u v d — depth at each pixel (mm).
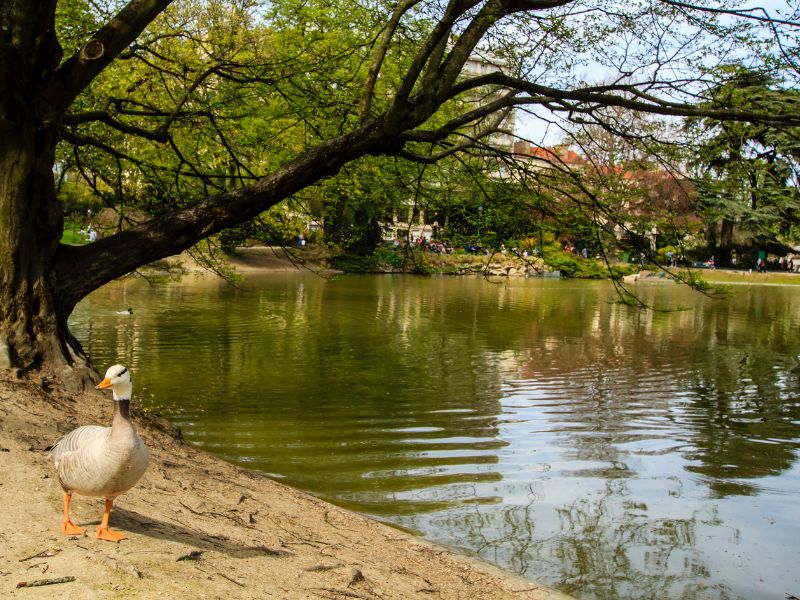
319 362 17938
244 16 12672
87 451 4641
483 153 11734
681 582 6824
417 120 9656
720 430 12766
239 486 7664
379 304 31719
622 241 11359
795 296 44812
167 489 6746
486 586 6348
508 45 11000
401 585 5887
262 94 13047
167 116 11789
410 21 11477
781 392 16125
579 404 14516
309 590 5125
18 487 5672
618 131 10820
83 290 8812
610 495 9258
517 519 8312
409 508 8508
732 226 62281
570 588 6570
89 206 15508
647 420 13375
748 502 9156
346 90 13203
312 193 14844
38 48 8016
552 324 27219
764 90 10016
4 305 8070
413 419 12844
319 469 9820
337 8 13391
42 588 4180
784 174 11047
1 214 8062
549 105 10562
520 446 11398
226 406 13227
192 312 26391
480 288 42344
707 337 24953
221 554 5367
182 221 9227
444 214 13383
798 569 7219
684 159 10766
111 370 4602
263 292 34688
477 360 19203
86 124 12477
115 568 4547
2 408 7066
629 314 31328
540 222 11820
